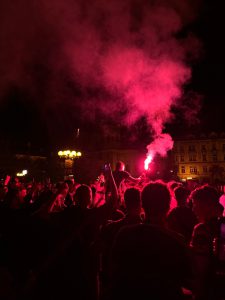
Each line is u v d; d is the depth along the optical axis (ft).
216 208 11.02
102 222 10.90
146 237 7.87
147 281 7.46
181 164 202.18
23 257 10.01
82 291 10.08
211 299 9.14
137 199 12.07
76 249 10.30
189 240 13.25
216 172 197.16
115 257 8.05
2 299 9.31
